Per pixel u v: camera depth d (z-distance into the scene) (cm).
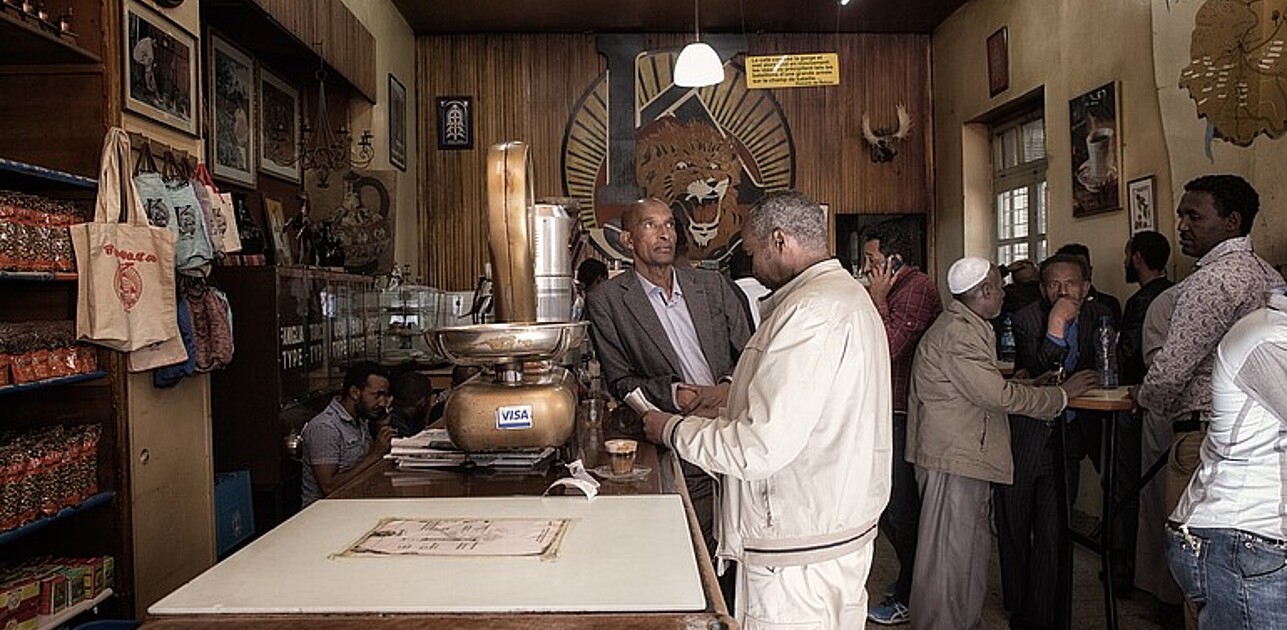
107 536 302
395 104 705
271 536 138
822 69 600
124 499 303
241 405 429
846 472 208
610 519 147
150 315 301
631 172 788
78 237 283
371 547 131
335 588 114
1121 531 446
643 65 788
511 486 174
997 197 718
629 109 788
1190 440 279
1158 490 388
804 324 200
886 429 219
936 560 347
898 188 796
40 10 280
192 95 363
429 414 458
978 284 341
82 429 293
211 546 369
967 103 722
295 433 450
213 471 393
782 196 226
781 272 225
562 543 133
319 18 537
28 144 303
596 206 788
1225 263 283
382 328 646
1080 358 430
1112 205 516
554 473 187
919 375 352
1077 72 555
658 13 741
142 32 321
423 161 787
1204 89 430
